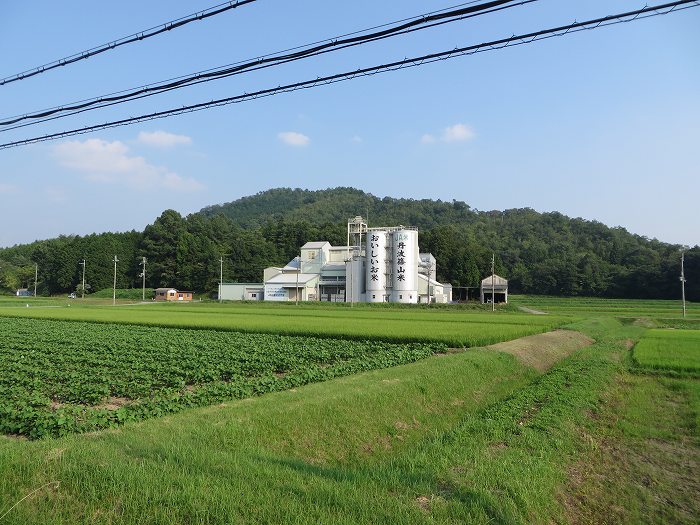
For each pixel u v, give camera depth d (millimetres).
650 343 37344
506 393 21234
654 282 140000
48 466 8477
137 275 148375
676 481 11812
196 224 158625
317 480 8695
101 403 16688
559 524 9148
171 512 7344
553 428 14297
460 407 17859
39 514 7266
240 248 153000
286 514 7383
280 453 11430
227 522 7168
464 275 142000
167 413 14250
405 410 15719
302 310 77750
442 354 29531
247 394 16859
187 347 30094
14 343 31062
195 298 140125
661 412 18203
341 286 111750
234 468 8898
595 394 19656
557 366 27641
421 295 109125
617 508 10219
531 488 9664
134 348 29359
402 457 11469
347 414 13977
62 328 42219
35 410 13977
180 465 8898
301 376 19609
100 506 7547
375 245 102188
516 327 44188
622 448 14109
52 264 149875
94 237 157625
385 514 7621
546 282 165000
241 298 118938
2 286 160875
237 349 29609
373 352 29734
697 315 77438
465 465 10688
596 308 97312
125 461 8898
